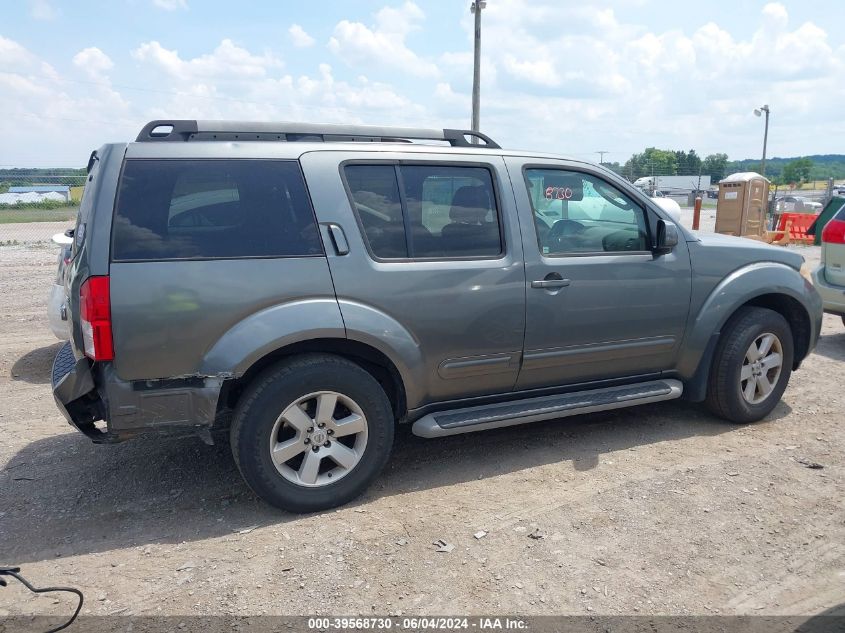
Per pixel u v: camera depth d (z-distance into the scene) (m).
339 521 3.48
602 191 4.34
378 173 3.73
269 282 3.37
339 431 3.59
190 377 3.28
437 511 3.57
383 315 3.60
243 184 3.44
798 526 3.39
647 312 4.34
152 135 3.61
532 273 3.99
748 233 17.52
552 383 4.26
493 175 4.01
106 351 3.13
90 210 3.22
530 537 3.29
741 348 4.58
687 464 4.11
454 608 2.77
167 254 3.23
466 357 3.88
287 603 2.81
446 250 3.82
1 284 11.14
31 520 3.53
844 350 6.93
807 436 4.56
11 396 5.57
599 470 4.04
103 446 4.48
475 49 25.83
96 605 2.81
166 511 3.62
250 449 3.38
